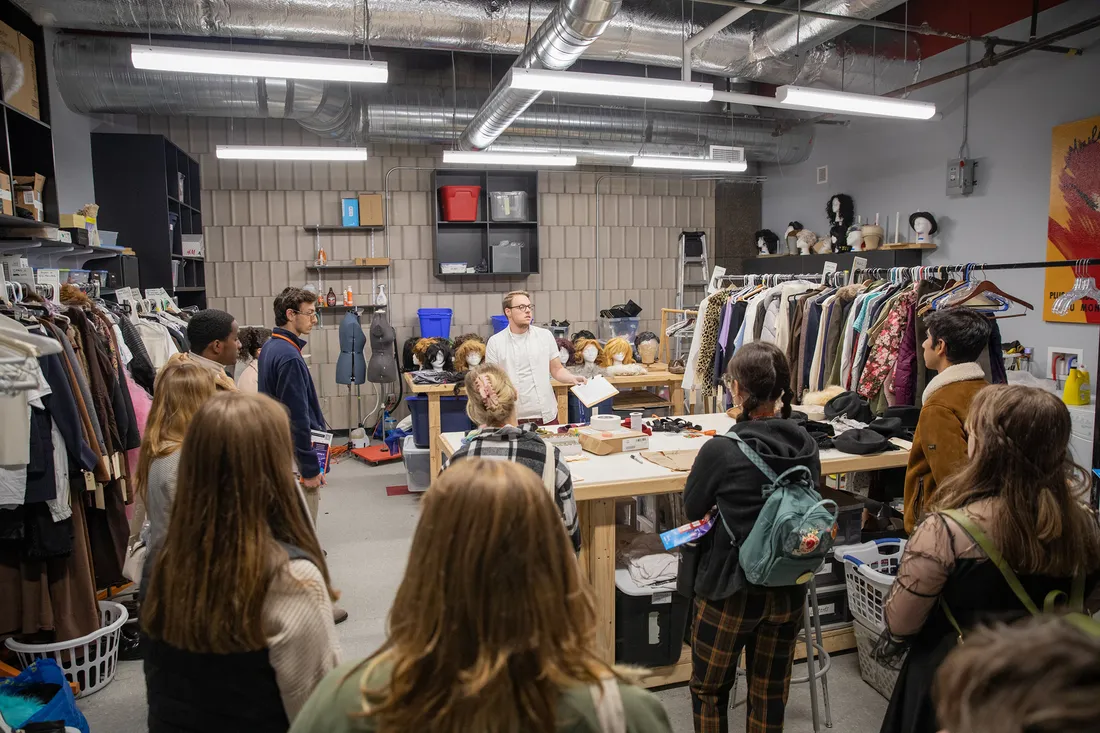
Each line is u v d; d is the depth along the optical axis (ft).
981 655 1.99
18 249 12.57
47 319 9.34
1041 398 4.50
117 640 9.69
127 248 16.94
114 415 10.49
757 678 6.73
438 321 23.99
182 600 3.73
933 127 19.90
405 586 2.66
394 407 25.07
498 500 2.54
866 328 12.57
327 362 24.66
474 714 2.42
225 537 3.76
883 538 10.14
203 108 18.97
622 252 27.20
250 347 14.69
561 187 26.37
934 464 7.13
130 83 17.74
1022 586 4.47
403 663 2.49
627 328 24.32
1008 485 4.49
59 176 17.11
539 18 16.63
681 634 9.20
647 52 17.87
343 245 24.50
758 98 15.56
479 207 25.41
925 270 12.02
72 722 7.27
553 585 2.59
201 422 3.84
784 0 18.12
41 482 8.49
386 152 24.59
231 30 15.65
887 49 20.44
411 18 16.01
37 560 8.90
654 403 18.49
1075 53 15.87
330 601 4.21
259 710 3.85
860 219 22.94
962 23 18.84
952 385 7.25
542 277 26.43
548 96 24.48
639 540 9.84
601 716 2.59
